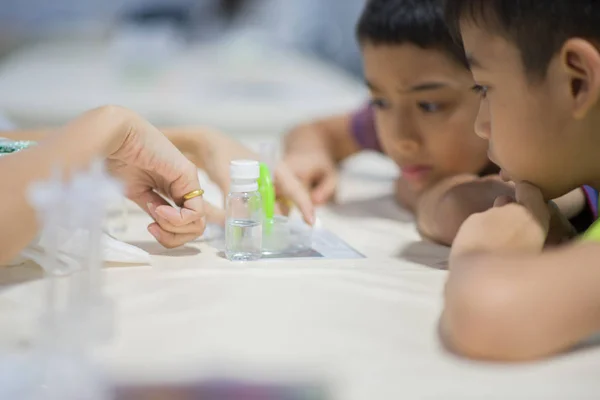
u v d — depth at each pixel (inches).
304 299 26.1
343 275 29.1
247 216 32.2
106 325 22.4
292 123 80.0
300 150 51.2
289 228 36.3
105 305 23.5
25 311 24.7
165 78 97.2
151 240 35.2
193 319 24.1
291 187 39.0
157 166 31.5
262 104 81.8
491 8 28.1
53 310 22.0
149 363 20.4
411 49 40.3
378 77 42.2
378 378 19.9
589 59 26.1
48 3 137.6
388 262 32.3
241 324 23.7
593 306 21.8
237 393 18.3
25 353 20.6
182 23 133.0
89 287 23.5
